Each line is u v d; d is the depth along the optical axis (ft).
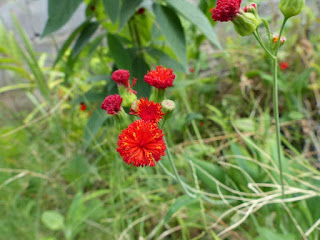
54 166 0.70
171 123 0.76
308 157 0.70
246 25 0.31
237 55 0.96
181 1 0.53
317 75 0.83
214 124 0.85
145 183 0.67
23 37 0.74
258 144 0.63
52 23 0.52
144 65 0.60
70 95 0.92
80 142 0.77
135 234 0.59
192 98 0.88
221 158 0.64
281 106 0.84
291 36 0.93
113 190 0.63
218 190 0.50
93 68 0.92
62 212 0.62
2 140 0.74
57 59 0.64
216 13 0.31
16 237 0.55
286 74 0.91
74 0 0.51
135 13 0.61
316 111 0.78
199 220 0.58
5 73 1.19
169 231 0.54
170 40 0.53
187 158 0.53
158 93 0.35
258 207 0.47
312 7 0.97
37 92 1.07
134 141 0.29
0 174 0.67
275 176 0.52
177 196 0.64
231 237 0.54
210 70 1.02
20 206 0.62
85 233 0.57
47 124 0.87
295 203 0.50
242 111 0.87
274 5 0.91
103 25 0.69
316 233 0.45
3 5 1.40
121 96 0.36
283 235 0.40
